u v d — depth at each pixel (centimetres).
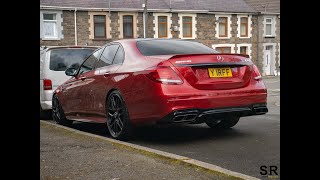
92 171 450
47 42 3067
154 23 3450
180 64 584
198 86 584
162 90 570
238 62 620
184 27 3616
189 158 485
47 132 697
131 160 492
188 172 435
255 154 534
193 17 3644
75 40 3155
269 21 4166
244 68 625
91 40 3206
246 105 612
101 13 3228
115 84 645
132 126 630
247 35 4028
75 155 524
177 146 598
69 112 815
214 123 742
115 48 699
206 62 594
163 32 3512
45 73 995
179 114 567
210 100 582
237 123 796
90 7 3180
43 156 520
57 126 749
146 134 700
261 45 4091
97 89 700
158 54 636
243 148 572
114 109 658
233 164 486
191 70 585
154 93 575
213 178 412
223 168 448
